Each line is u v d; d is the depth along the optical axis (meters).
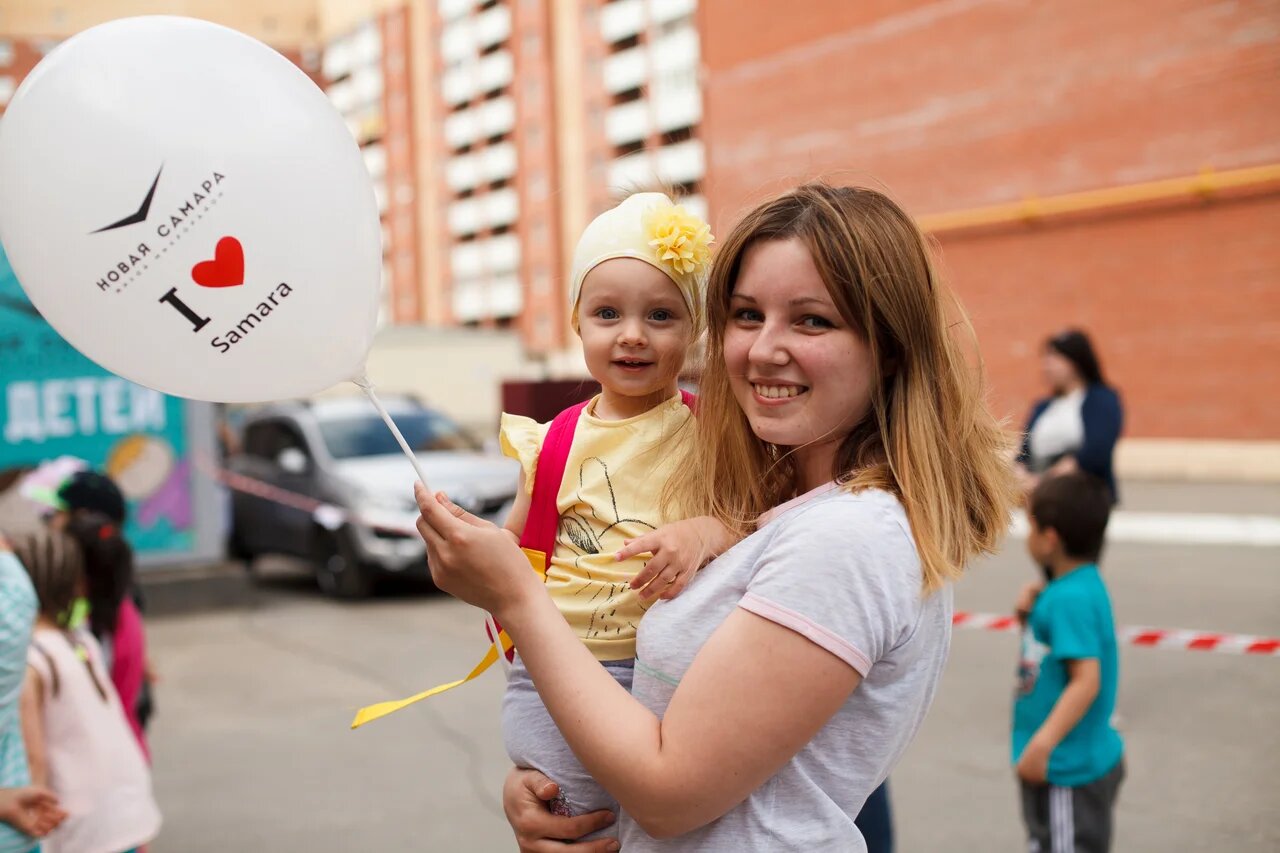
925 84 22.17
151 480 8.95
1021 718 3.18
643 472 1.79
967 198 21.53
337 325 1.57
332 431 10.35
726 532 1.53
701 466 1.61
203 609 9.25
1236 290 17.78
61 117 1.45
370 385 1.64
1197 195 17.97
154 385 1.53
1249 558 9.54
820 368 1.38
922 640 1.38
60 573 2.94
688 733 1.29
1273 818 4.05
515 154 53.28
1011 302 20.91
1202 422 18.27
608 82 48.16
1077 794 2.97
